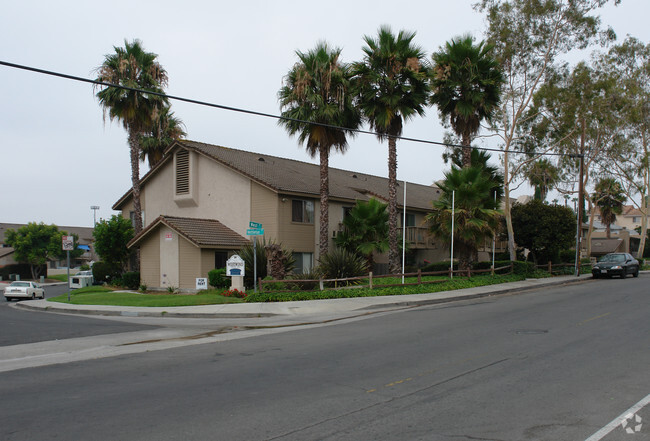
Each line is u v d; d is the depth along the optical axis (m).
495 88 25.45
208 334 12.62
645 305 15.80
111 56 27.55
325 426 5.45
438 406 6.10
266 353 9.65
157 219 25.44
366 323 13.56
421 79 23.59
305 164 34.69
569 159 35.41
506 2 28.48
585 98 28.91
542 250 33.22
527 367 8.05
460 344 10.02
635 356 8.76
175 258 25.17
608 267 29.22
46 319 16.36
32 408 6.27
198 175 29.08
